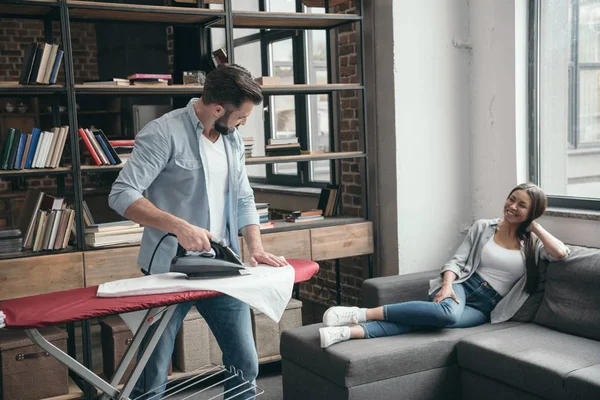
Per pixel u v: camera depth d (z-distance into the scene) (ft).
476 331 11.16
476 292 11.85
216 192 8.91
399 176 14.12
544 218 13.25
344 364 9.84
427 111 14.35
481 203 14.85
